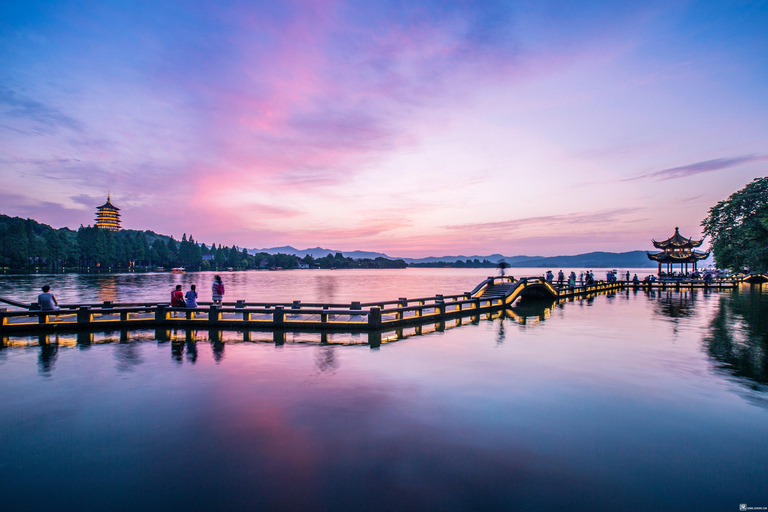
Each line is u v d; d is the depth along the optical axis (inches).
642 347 562.9
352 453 247.1
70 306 793.6
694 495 206.1
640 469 230.8
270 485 212.4
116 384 382.9
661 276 2336.4
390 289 2500.0
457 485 212.8
